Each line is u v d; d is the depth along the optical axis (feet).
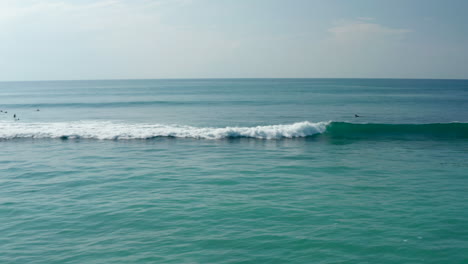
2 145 75.61
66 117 127.54
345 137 86.33
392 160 61.98
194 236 31.58
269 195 42.83
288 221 34.71
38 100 225.56
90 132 87.92
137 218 35.83
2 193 44.32
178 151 70.08
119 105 179.42
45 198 42.29
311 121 116.78
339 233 31.81
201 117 126.52
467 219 34.68
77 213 37.35
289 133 87.71
